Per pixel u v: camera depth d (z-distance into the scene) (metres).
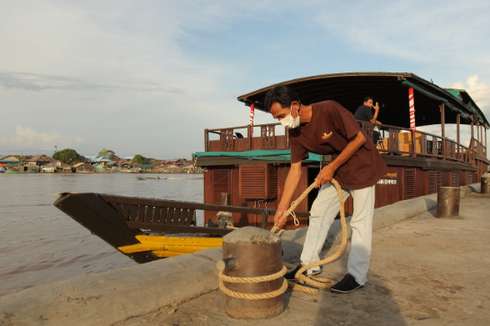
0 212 20.81
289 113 2.77
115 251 10.68
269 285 2.30
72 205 4.46
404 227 5.84
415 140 10.05
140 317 2.34
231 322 2.27
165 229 5.30
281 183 9.38
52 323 2.02
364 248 2.86
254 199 9.74
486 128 21.50
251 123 11.83
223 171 10.41
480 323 2.24
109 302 2.27
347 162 2.87
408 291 2.84
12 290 7.09
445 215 6.83
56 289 2.29
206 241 5.56
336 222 5.00
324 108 2.75
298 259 3.90
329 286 2.84
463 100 13.69
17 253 10.44
